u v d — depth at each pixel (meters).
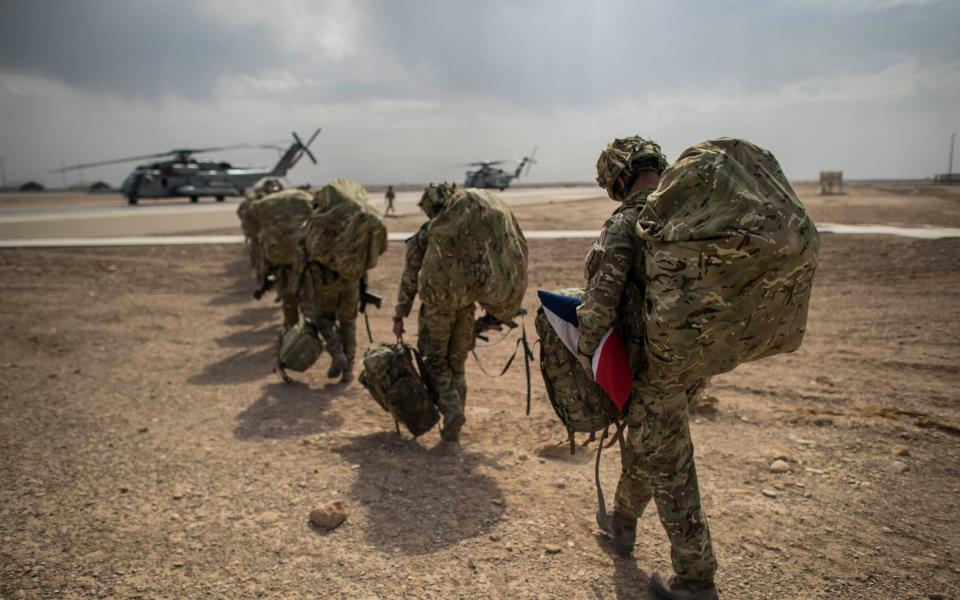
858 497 3.45
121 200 73.50
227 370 6.72
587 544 2.99
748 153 2.10
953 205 24.31
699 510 2.41
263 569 2.80
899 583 2.63
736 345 2.04
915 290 9.33
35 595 2.62
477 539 3.04
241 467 4.01
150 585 2.69
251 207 7.25
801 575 2.70
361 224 5.55
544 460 4.10
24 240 18.09
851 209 22.55
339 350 5.82
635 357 2.34
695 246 1.95
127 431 4.75
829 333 7.39
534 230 18.88
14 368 6.81
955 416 4.60
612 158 2.53
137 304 10.81
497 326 4.54
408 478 3.80
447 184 4.26
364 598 2.56
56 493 3.64
